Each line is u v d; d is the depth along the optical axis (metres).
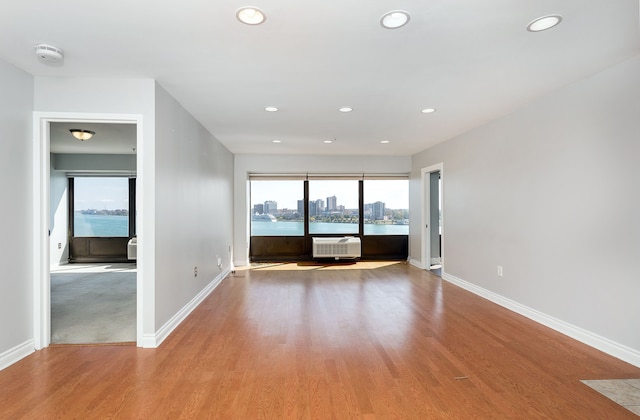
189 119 3.98
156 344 2.95
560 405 2.08
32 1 1.85
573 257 3.13
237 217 7.17
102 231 7.76
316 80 3.03
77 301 4.48
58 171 7.40
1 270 2.56
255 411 2.02
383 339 3.12
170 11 1.96
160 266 3.08
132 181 7.76
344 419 1.94
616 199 2.72
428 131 5.02
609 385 2.31
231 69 2.78
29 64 2.65
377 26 2.14
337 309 4.05
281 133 5.11
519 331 3.31
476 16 2.04
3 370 2.52
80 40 2.29
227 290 5.00
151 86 2.97
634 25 2.14
